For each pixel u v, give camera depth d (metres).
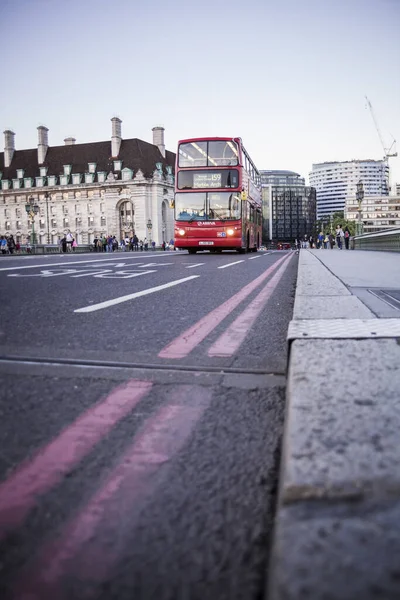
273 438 1.32
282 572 0.59
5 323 3.13
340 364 1.47
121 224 83.62
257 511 0.95
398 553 0.60
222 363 2.15
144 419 1.47
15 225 92.50
